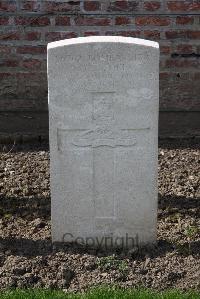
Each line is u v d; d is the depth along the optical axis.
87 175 2.57
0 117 3.68
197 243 2.67
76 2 3.58
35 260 2.55
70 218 2.62
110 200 2.61
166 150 3.47
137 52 2.43
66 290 2.43
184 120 3.67
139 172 2.56
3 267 2.52
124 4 3.58
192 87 3.68
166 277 2.47
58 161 2.55
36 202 2.99
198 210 2.92
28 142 3.56
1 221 2.85
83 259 2.56
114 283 2.46
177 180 3.17
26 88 3.69
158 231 2.77
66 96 2.48
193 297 2.35
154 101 2.48
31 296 2.37
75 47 2.43
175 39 3.63
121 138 2.53
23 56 3.66
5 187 3.12
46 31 3.62
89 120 2.51
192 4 3.58
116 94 2.48
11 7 3.59
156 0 3.57
